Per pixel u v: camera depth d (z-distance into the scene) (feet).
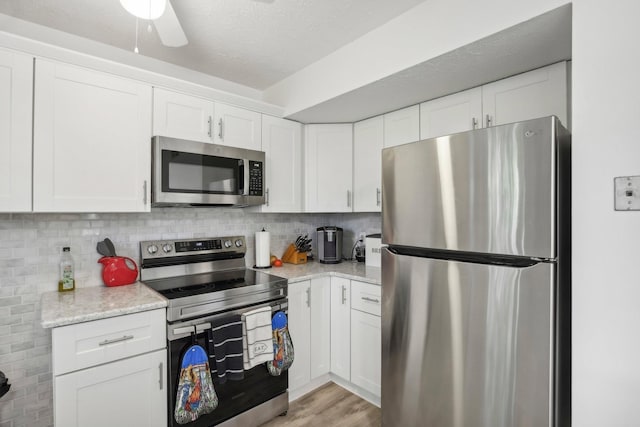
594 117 3.56
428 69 5.58
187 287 6.29
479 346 4.25
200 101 6.82
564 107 5.20
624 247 3.39
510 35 4.54
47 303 5.18
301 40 6.44
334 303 7.93
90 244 6.33
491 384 4.14
